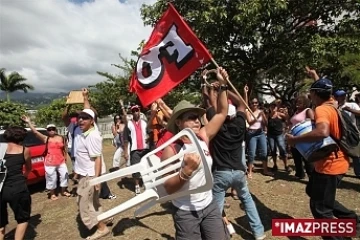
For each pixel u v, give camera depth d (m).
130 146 6.11
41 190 7.30
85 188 3.01
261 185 6.02
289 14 9.24
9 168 4.23
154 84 4.30
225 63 9.34
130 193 6.34
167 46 4.23
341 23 9.57
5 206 4.34
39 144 7.09
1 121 25.97
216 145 3.73
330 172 3.24
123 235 4.50
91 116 4.82
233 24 8.47
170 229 4.58
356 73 10.05
